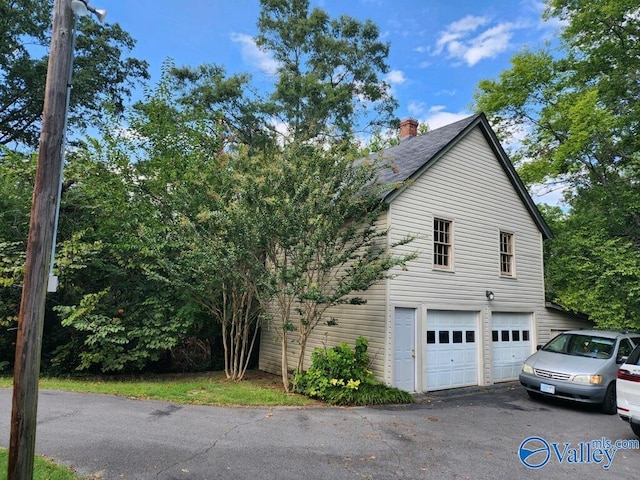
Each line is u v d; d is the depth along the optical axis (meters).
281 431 6.64
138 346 11.32
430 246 11.48
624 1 15.09
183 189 11.56
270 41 28.44
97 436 5.88
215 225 10.31
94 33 21.80
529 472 5.47
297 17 28.47
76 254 11.05
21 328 3.94
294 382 9.71
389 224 10.48
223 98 24.69
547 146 18.80
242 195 9.70
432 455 5.89
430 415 8.24
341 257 9.49
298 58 28.70
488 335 12.71
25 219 11.50
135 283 12.25
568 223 15.99
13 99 19.72
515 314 13.85
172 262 11.41
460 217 12.46
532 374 10.04
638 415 6.61
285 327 9.56
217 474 4.87
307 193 9.37
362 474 5.10
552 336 14.86
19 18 18.27
